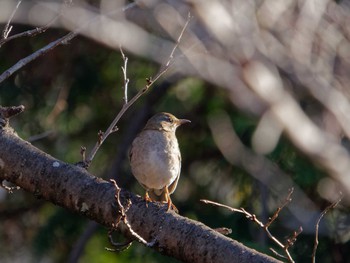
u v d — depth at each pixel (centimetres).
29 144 791
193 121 1529
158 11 1172
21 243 1531
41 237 1482
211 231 711
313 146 1277
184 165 1509
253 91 1213
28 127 1468
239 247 692
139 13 1260
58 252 1495
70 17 1177
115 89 1534
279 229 1349
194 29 1187
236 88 1218
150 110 1523
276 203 1397
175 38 1174
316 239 715
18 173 776
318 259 1369
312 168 1381
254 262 678
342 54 1266
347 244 1381
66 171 767
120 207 694
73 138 1518
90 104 1523
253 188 1462
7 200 1538
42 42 1448
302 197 1364
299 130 1258
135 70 1516
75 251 1419
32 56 811
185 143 1526
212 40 1191
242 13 1166
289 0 1213
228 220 1409
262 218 1343
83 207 755
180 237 714
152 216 732
